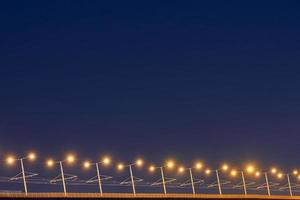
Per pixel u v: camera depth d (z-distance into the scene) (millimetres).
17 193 116875
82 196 126062
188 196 145750
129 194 134875
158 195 140125
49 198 121188
